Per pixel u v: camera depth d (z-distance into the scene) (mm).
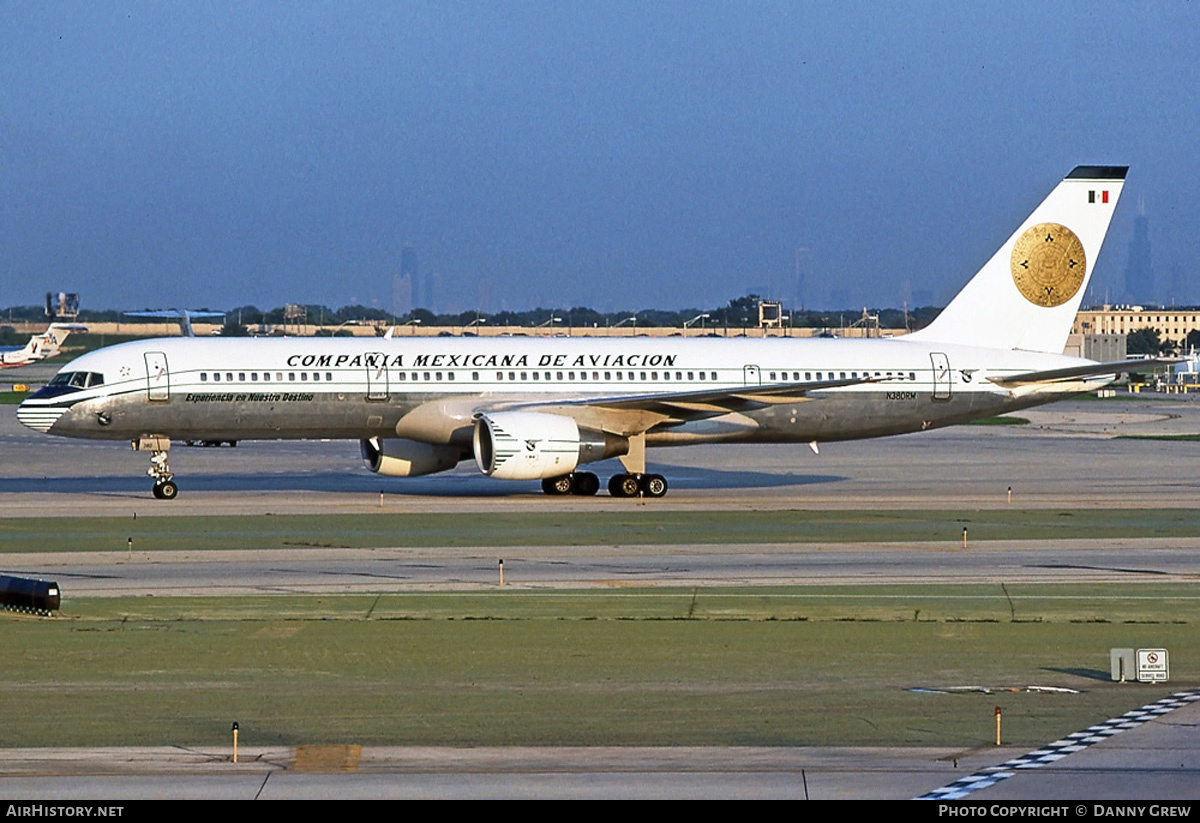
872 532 176750
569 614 119875
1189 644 108875
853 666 101000
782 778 71188
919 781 70625
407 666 100812
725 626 115312
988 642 109562
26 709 88188
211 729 83125
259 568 145375
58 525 179875
